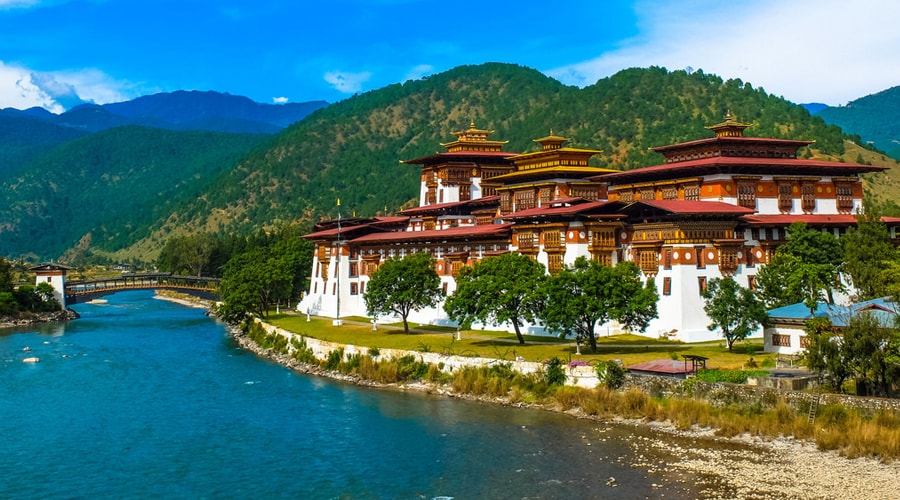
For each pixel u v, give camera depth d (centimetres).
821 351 9481
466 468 8550
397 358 13000
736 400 9550
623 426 9788
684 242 13538
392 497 7875
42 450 9525
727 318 12062
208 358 15750
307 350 14888
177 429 10331
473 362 12056
